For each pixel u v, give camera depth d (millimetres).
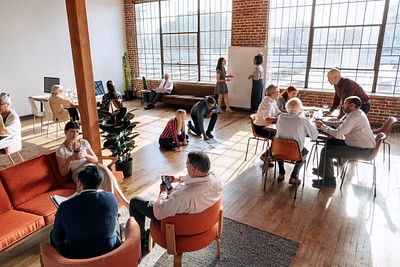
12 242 2068
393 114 5719
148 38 8992
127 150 3799
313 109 4398
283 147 3273
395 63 5688
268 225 2785
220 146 4980
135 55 9250
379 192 3375
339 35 6082
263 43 6828
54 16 7152
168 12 8320
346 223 2801
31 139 5496
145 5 8703
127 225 1863
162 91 7957
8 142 3709
